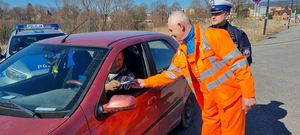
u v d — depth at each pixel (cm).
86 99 275
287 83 823
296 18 5653
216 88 331
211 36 318
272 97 691
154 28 2978
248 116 573
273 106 629
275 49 1605
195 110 563
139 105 333
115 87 315
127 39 364
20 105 281
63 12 2247
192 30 322
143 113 340
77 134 252
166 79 353
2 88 316
